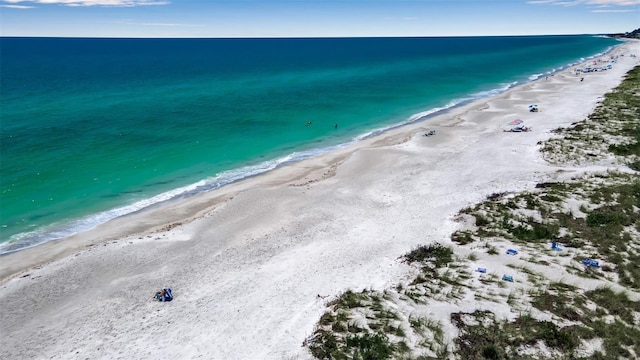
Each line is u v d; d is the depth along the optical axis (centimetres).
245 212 3009
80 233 2778
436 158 3950
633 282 1939
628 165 3334
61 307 2038
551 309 1777
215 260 2412
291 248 2505
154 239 2664
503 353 1541
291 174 3778
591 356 1512
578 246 2273
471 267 2142
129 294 2117
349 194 3238
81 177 3622
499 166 3575
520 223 2547
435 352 1567
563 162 3525
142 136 4775
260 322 1852
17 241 2670
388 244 2477
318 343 1661
